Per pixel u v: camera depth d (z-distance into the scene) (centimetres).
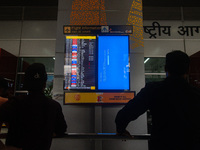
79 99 293
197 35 589
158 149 102
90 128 303
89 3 346
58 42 334
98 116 290
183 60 113
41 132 122
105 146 294
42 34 602
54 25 607
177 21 603
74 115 308
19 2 615
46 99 135
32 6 623
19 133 118
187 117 99
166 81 114
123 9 344
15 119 121
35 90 132
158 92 110
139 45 331
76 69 300
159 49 577
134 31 336
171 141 98
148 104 115
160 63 574
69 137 161
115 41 309
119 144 294
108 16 342
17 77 577
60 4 346
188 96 104
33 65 135
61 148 296
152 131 111
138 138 159
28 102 125
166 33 587
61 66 326
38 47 594
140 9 345
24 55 590
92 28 309
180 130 97
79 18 341
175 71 113
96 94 294
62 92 317
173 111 102
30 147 116
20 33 604
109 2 346
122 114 120
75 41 308
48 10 618
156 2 611
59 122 147
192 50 579
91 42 307
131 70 323
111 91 294
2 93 201
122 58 304
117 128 127
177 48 579
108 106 307
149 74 566
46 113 129
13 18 614
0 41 600
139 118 304
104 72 300
